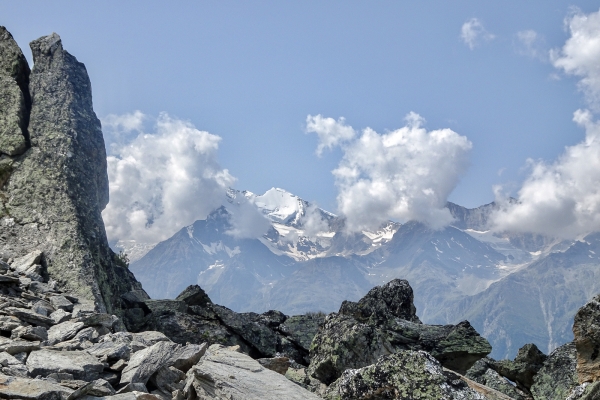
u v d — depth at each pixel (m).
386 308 23.94
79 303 20.75
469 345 21.83
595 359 16.88
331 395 15.05
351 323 20.25
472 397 13.46
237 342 23.23
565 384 21.38
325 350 19.98
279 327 25.20
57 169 25.36
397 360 14.57
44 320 16.61
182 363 13.89
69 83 28.22
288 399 12.37
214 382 12.61
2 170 25.11
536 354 23.52
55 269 22.22
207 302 25.42
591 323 16.88
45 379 12.01
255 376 13.25
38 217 23.89
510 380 23.92
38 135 26.27
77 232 23.53
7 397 10.54
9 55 28.41
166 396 12.84
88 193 25.77
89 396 11.47
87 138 27.22
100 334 17.09
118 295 24.22
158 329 22.56
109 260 25.23
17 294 18.97
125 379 12.88
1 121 26.30
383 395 14.32
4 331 15.18
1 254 22.08
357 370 15.00
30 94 27.84
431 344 21.97
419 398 13.60
